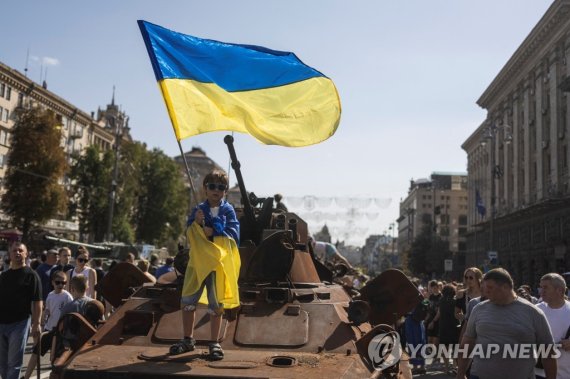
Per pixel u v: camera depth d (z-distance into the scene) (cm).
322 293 639
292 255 657
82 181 5822
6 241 3622
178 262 651
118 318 602
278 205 963
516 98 5466
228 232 540
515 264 5222
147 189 6888
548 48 4547
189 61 740
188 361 499
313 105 824
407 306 681
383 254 12019
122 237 6038
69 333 558
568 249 3994
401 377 564
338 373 477
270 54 815
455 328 1236
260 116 781
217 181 540
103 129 7625
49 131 4647
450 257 6919
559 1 4138
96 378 469
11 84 5622
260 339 562
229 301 527
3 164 5494
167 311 609
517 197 5347
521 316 552
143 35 716
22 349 791
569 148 4134
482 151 6956
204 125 717
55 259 1298
